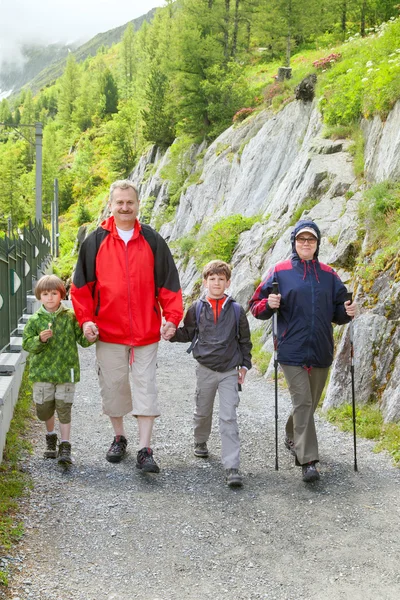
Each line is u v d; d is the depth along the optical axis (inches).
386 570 140.7
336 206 502.9
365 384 269.3
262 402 310.0
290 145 796.0
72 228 2780.5
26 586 129.6
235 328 203.6
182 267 842.2
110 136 3321.9
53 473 197.3
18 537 150.6
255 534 158.2
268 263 538.3
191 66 1428.4
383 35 712.4
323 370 202.7
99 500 177.2
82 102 4940.9
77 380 206.8
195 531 159.5
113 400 206.1
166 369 396.2
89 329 196.7
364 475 199.3
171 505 175.3
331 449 227.6
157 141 1854.1
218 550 149.7
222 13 1701.5
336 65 770.8
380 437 236.1
